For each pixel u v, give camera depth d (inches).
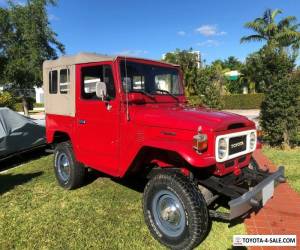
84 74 201.5
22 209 204.2
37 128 354.9
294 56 358.6
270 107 350.6
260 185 153.9
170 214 155.0
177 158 166.6
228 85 1365.7
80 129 209.3
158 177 157.5
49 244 161.8
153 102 191.6
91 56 194.7
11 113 337.1
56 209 202.2
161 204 159.8
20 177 272.5
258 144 188.5
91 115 198.7
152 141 162.6
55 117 233.5
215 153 149.9
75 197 220.5
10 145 320.5
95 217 189.5
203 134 146.3
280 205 198.8
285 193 217.8
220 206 192.1
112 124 185.2
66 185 234.4
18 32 893.8
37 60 866.8
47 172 285.3
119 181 249.9
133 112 174.4
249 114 960.9
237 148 164.9
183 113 166.9
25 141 338.6
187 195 145.9
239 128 165.0
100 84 176.2
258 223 176.7
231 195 154.4
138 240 163.5
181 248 150.7
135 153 172.1
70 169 228.2
